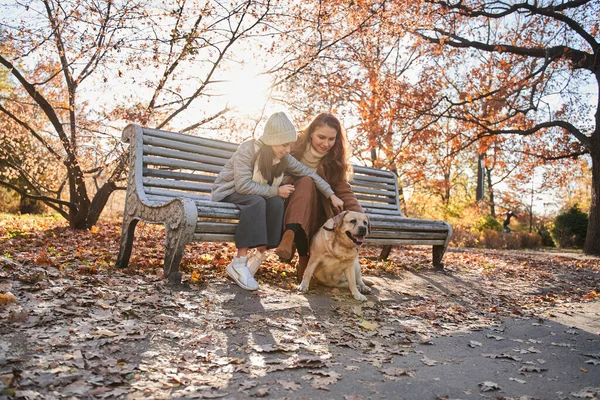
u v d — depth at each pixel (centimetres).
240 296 347
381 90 1185
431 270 582
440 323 345
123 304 298
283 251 367
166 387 200
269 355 247
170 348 244
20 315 254
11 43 793
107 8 780
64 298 298
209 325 282
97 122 869
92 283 342
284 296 365
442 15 1306
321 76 998
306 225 379
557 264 855
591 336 328
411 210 2266
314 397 198
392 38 1062
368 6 930
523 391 219
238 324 289
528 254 1153
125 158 817
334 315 338
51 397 180
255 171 380
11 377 187
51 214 1628
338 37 953
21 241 586
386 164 1452
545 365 261
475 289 495
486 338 315
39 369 201
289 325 298
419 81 1420
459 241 1662
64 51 809
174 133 455
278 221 372
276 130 368
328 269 396
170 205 368
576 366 261
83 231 818
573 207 2239
